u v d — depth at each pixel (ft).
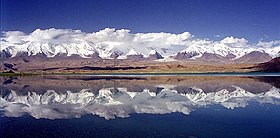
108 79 460.14
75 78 515.91
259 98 185.68
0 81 441.27
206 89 252.01
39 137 93.81
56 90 262.47
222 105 157.48
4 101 191.31
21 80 467.11
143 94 219.61
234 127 105.09
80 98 200.44
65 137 93.45
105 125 109.19
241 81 351.87
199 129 102.37
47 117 127.44
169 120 117.60
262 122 112.78
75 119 121.60
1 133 99.14
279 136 92.89
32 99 200.23
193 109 145.18
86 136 94.07
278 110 139.13
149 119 119.96
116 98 197.06
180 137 92.48
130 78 489.67
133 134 95.96
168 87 277.44
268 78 416.05
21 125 110.93
